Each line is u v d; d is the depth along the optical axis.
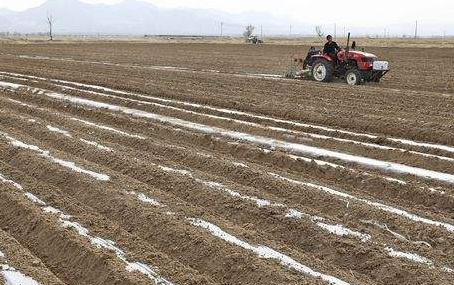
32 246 7.12
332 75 22.55
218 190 8.61
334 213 7.96
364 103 16.72
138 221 7.61
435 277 5.97
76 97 18.17
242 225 7.59
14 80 22.31
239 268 6.20
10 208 8.18
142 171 9.73
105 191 8.58
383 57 38.66
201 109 15.59
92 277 6.25
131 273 6.08
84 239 6.94
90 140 12.13
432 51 46.81
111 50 47.94
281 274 5.93
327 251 6.77
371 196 8.82
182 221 7.46
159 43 68.94
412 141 12.20
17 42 64.62
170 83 21.19
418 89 20.56
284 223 7.47
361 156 11.02
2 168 10.03
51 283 5.91
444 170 10.02
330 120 14.02
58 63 31.22
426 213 7.97
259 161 10.78
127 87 19.94
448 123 13.63
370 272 6.27
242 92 18.78
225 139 12.29
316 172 10.04
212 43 71.12
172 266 6.34
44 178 9.61
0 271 6.10
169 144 11.83
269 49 52.62
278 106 15.74
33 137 12.60
